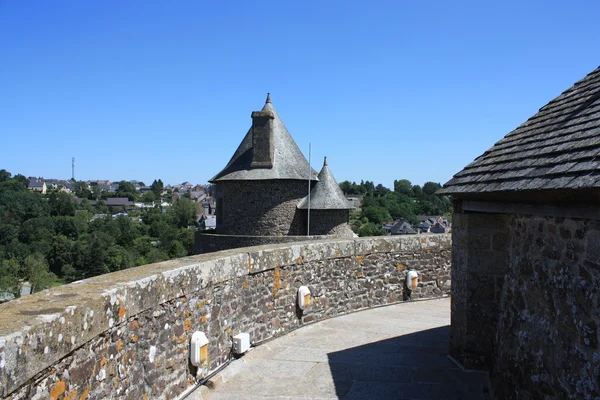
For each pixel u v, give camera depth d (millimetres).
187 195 177250
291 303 6730
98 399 3199
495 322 5387
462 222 5582
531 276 4102
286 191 25688
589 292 3148
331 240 7844
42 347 2541
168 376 4219
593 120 3783
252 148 26188
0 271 52156
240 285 5676
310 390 4898
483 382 5121
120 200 159250
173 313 4320
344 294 7707
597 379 2984
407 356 5887
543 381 3689
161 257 62000
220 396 4750
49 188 162500
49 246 63531
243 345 5438
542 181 3518
